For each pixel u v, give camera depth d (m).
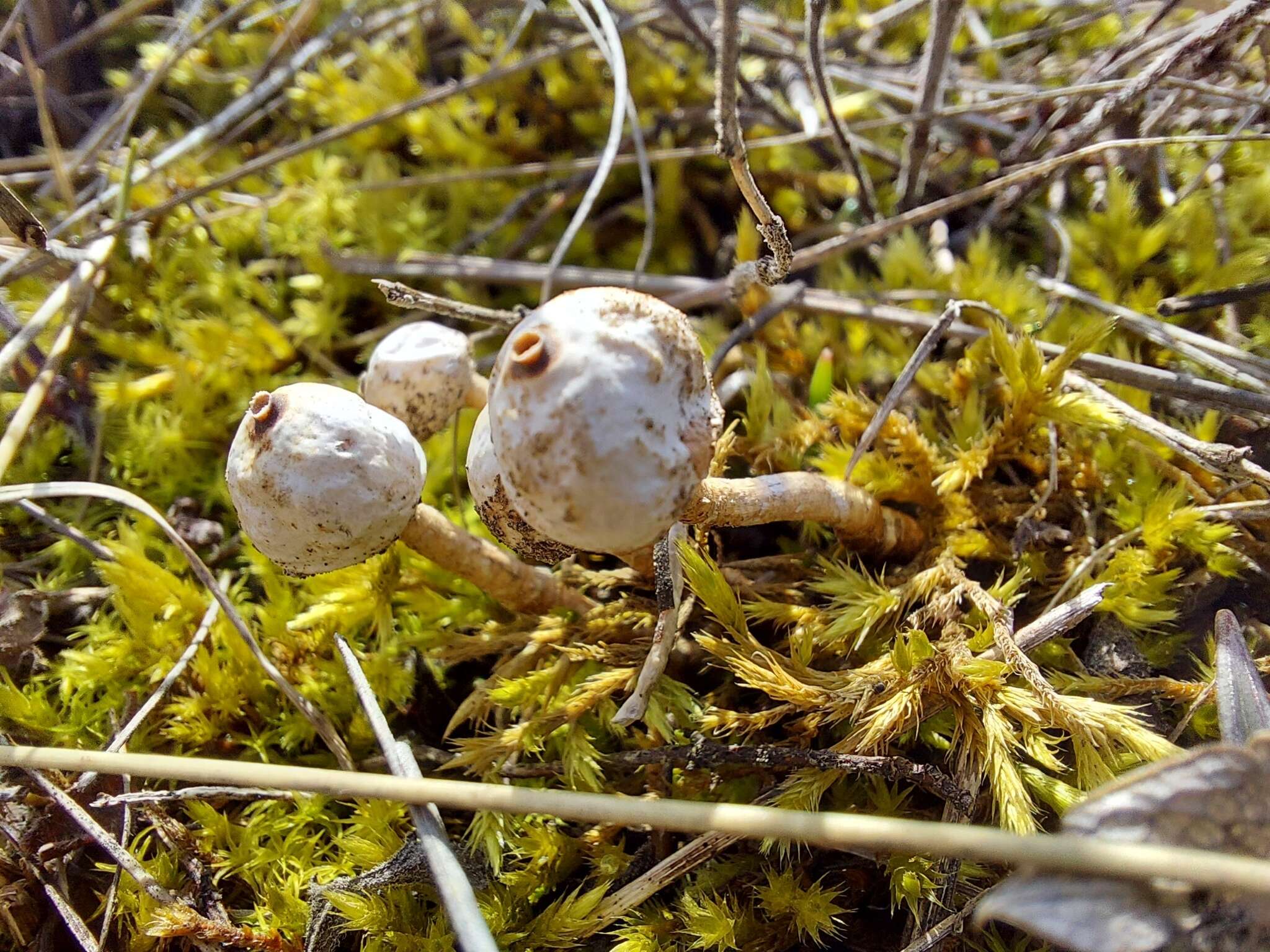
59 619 0.06
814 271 0.08
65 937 0.05
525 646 0.06
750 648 0.05
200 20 0.09
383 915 0.05
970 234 0.07
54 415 0.07
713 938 0.05
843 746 0.05
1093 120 0.06
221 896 0.05
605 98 0.08
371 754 0.06
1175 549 0.05
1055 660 0.05
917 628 0.05
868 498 0.05
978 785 0.05
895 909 0.05
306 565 0.05
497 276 0.07
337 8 0.09
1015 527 0.06
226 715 0.06
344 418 0.05
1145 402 0.06
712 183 0.08
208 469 0.07
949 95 0.08
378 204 0.08
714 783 0.05
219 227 0.08
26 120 0.08
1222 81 0.07
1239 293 0.06
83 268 0.07
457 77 0.09
